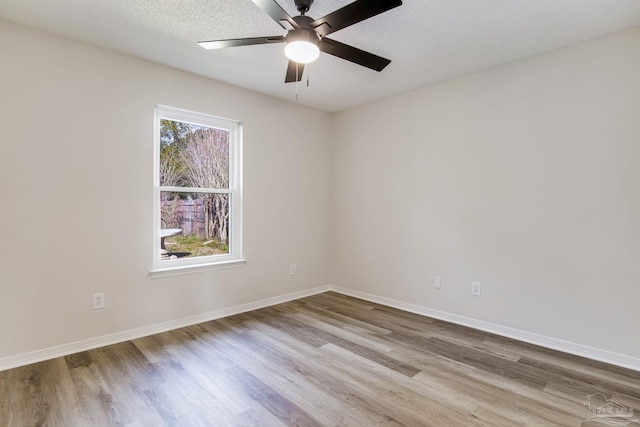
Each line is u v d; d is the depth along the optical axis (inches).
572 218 105.6
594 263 101.8
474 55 111.9
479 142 125.5
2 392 81.7
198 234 134.6
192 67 122.3
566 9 85.7
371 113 162.1
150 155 118.6
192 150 132.5
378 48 106.7
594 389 85.0
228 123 141.7
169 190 126.0
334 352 105.7
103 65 108.0
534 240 113.1
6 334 93.3
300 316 139.9
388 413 75.2
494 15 88.4
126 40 103.0
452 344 112.3
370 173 163.2
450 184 134.0
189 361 98.8
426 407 77.4
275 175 156.6
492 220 122.6
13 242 94.0
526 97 114.1
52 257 100.0
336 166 179.5
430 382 88.2
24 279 95.8
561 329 108.0
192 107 128.0
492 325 123.0
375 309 150.0
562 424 71.7
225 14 88.8
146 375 90.5
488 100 123.0
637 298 95.0
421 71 125.2
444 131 135.3
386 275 156.9
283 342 113.0
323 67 121.3
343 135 175.6
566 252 106.8
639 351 94.7
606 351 100.0
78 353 103.3
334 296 171.2
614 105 98.0
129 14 89.1
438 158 137.4
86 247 106.0
